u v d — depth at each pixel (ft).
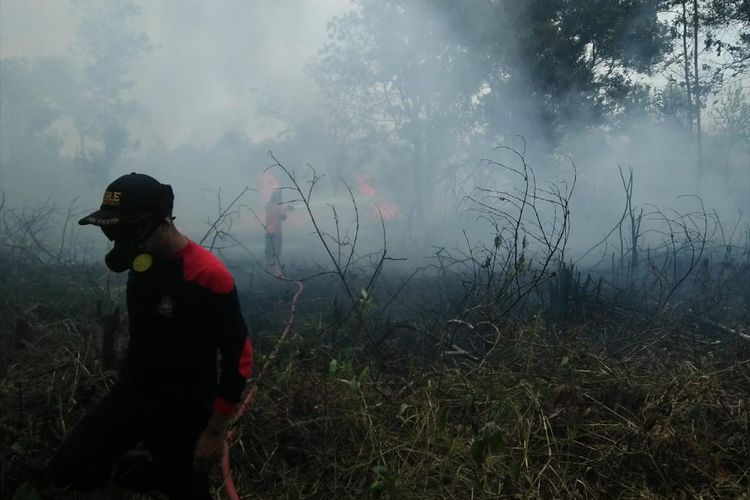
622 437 12.34
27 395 12.84
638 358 16.26
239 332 8.67
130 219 8.45
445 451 12.10
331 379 14.02
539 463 11.87
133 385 9.05
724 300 23.39
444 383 14.48
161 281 8.63
